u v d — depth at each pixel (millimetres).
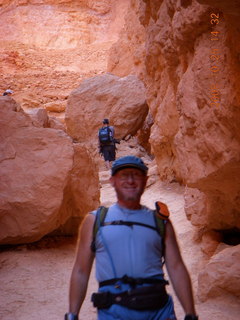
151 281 2350
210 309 4309
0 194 5918
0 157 6148
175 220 7285
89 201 6875
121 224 2426
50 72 26094
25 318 4316
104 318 2314
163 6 6449
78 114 14766
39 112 9414
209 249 5691
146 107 14484
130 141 14344
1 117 6324
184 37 4891
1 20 34875
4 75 24516
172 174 9438
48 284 5184
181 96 5047
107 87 14789
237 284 4414
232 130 4164
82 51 32062
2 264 5648
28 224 5965
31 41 34094
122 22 34625
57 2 35594
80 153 6859
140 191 2508
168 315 2344
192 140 4906
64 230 6840
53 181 6035
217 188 5074
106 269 2375
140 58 15961
